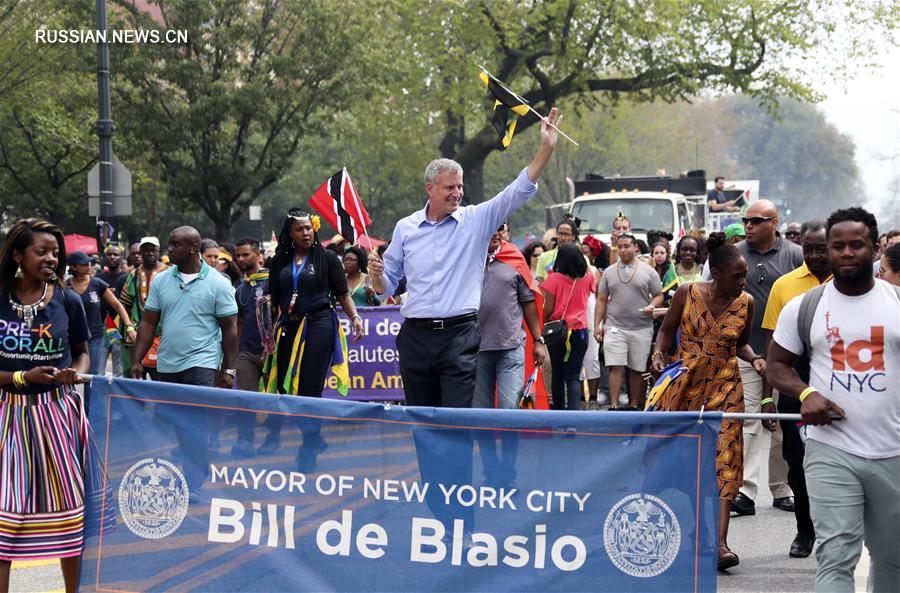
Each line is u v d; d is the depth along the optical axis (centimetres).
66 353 570
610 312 1253
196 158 3272
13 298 559
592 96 3481
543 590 520
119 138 3256
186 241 823
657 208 2222
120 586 555
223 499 547
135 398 557
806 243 719
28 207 4503
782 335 513
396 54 3350
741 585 652
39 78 2942
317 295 891
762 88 3316
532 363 916
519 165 7169
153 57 3045
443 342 677
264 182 3409
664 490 512
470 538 525
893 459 488
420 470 530
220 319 836
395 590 530
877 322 487
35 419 553
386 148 4041
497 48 3278
